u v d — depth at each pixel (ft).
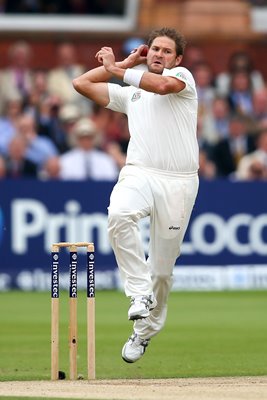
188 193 90.89
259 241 200.85
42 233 193.47
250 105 236.02
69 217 193.67
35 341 127.03
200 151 229.45
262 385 83.56
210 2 253.24
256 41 247.91
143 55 91.86
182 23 249.34
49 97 230.07
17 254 193.16
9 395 76.02
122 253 89.15
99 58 89.61
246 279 200.34
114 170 221.66
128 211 88.43
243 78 237.86
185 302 177.58
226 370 99.76
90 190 194.29
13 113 225.56
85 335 133.39
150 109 89.86
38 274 194.39
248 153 232.12
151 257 93.40
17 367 103.24
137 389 79.71
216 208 198.70
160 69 89.92
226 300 180.96
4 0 242.58
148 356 112.57
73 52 244.22
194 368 101.71
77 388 80.79
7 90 230.48
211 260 199.21
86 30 245.65
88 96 93.61
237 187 199.52
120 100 92.94
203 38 248.32
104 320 149.89
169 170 89.81
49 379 90.38
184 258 198.39
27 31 242.17
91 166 219.00
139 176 89.51
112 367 103.14
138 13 249.14
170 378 92.22
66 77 236.22
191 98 89.76
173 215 90.68
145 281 88.79
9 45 240.94
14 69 235.81
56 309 86.58
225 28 248.11
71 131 223.51
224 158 230.89
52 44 242.37
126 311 161.89
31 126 221.66
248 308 167.53
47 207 193.06
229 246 199.62
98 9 247.50
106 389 79.77
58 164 218.18
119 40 247.91
